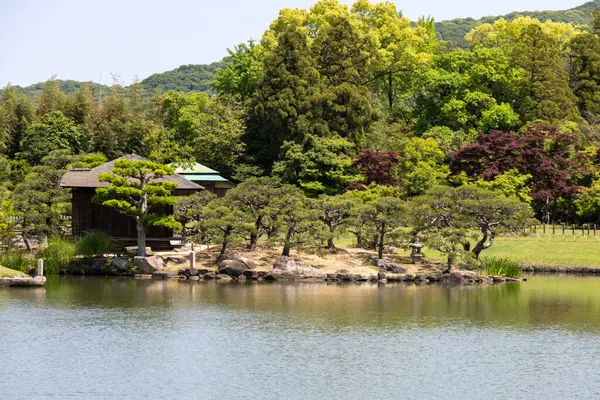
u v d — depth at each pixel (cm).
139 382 3152
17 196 6294
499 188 7375
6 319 4234
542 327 4184
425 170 7862
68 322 4172
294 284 5622
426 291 5356
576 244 7081
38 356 3503
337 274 5825
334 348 3697
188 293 5122
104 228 6444
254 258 6116
